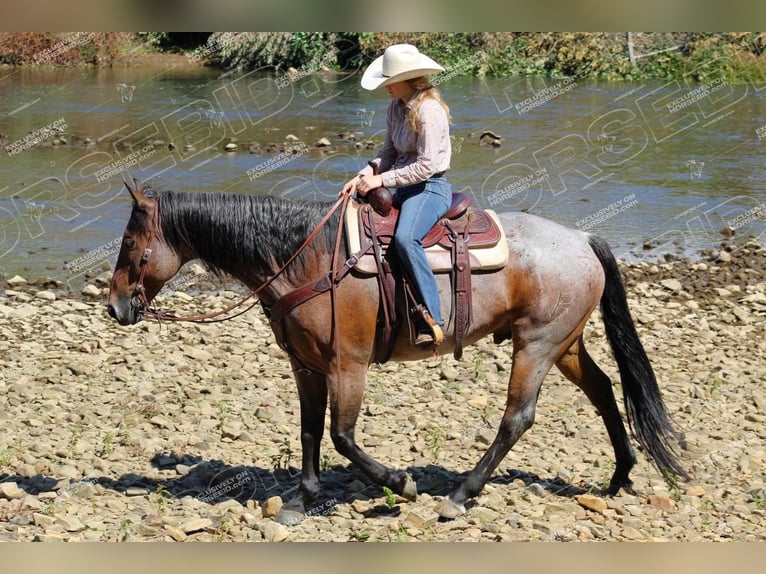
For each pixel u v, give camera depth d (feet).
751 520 18.79
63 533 17.60
